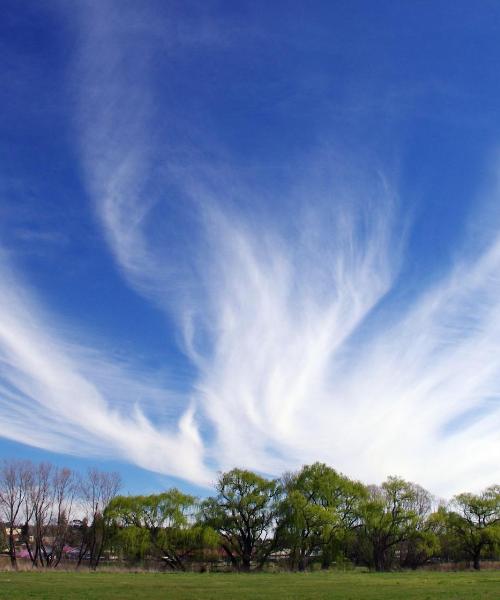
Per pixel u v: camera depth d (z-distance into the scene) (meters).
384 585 55.72
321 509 96.94
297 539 96.06
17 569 83.25
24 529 98.06
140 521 97.75
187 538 96.44
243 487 101.06
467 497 110.56
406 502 104.94
